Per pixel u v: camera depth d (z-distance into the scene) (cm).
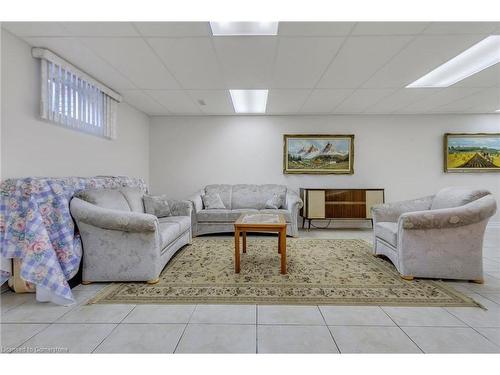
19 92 241
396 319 176
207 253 329
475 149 512
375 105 456
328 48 260
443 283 235
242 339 155
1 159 226
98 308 191
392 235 263
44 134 268
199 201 454
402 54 272
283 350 147
